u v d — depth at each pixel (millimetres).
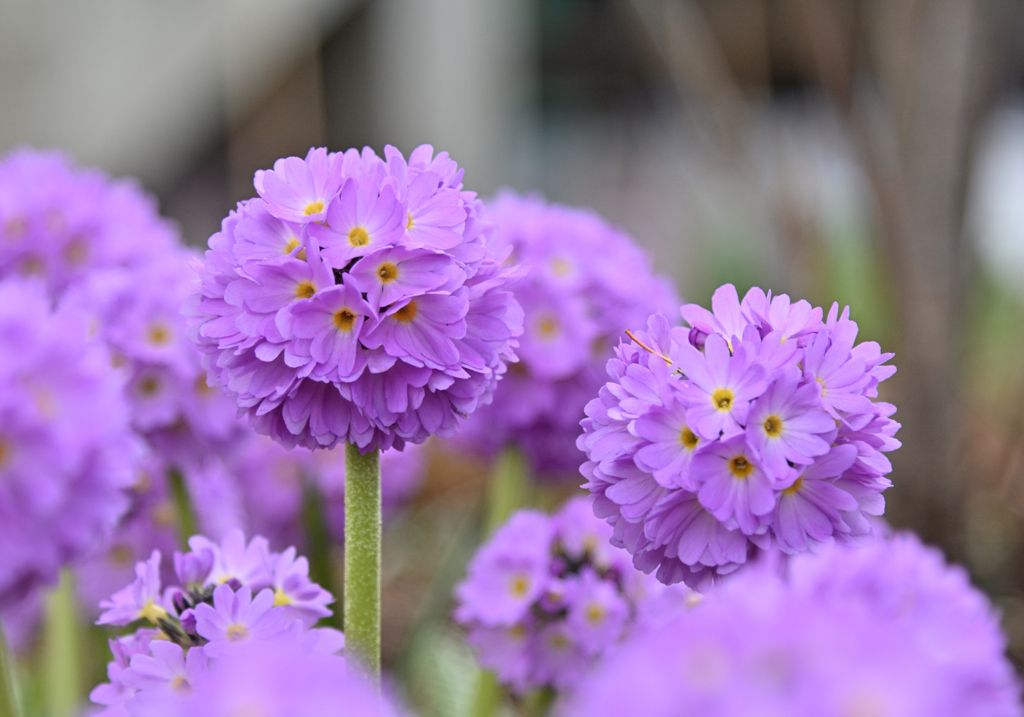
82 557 410
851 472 431
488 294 445
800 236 1043
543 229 611
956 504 957
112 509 408
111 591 590
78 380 404
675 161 2197
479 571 535
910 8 957
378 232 435
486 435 621
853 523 430
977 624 458
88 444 401
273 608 438
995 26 950
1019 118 1895
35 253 611
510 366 604
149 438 570
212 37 1698
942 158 953
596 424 438
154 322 569
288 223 442
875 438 430
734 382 423
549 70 2324
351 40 1884
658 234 2135
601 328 610
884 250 964
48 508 392
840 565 469
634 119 2320
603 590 514
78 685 594
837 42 983
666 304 633
